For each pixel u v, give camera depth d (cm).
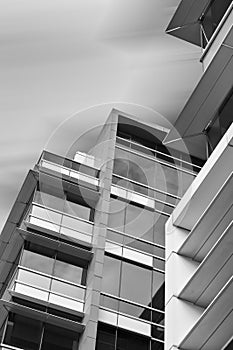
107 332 2353
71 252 2620
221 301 1338
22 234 2594
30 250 2584
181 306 1575
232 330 1391
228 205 1557
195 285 1555
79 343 2311
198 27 2406
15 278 2458
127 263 2645
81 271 2594
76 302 2467
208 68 1941
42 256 2583
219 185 1698
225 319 1373
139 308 2492
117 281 2556
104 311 2419
